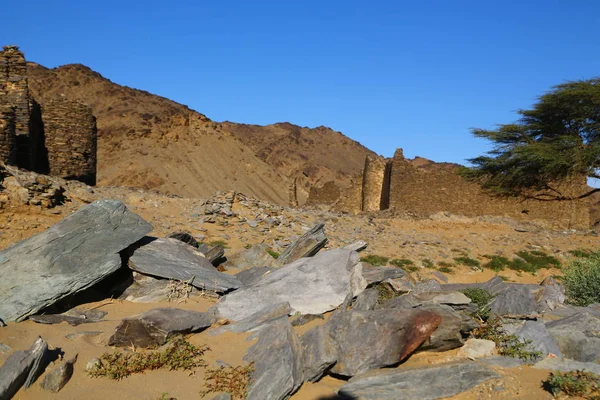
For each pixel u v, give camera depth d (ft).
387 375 19.03
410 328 20.97
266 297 27.07
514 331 22.50
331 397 18.48
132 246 31.09
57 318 24.38
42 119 82.53
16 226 42.11
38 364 18.81
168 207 57.88
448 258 55.52
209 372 19.97
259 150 516.32
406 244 58.90
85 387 18.66
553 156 77.25
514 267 54.24
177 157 285.02
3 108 62.34
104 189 60.54
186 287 29.43
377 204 125.39
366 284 27.96
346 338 20.95
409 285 29.94
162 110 363.15
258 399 18.04
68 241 27.84
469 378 19.19
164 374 19.93
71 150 84.02
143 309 27.30
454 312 22.45
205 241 49.19
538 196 95.71
